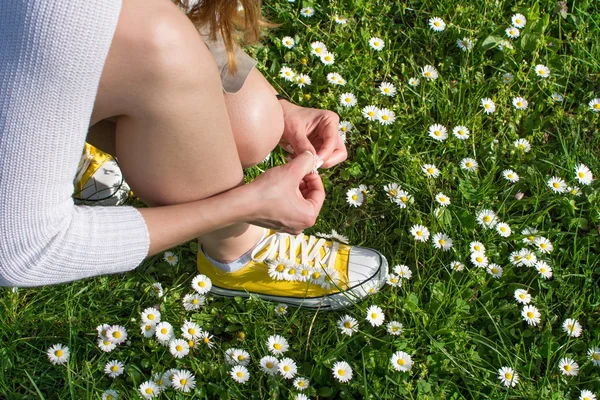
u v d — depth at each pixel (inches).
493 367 68.1
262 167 81.0
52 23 34.0
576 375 67.4
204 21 48.5
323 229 78.4
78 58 35.4
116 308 70.7
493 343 69.7
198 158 46.6
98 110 42.4
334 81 87.1
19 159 37.4
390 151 83.4
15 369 66.1
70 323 67.6
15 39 34.3
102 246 44.0
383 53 92.1
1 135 36.6
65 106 37.0
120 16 38.2
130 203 78.5
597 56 93.2
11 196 38.4
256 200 50.1
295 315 69.6
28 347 67.6
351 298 70.7
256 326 69.2
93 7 34.9
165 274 73.7
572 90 92.0
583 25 95.6
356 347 68.7
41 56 34.6
